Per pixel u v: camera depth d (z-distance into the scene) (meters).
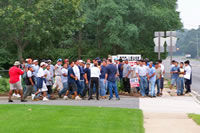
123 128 16.67
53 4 70.12
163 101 30.02
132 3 80.69
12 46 79.31
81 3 80.31
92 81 30.78
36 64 32.06
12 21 67.31
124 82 35.72
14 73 29.17
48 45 78.62
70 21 72.81
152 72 33.44
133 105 26.73
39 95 31.25
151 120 19.89
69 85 31.36
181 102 29.59
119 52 87.31
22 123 17.67
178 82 35.66
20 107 23.86
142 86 33.69
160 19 82.25
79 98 31.48
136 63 36.38
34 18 68.19
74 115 20.27
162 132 16.52
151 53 85.38
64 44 94.12
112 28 78.19
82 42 90.88
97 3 83.50
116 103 28.02
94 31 91.69
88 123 17.77
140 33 86.88
